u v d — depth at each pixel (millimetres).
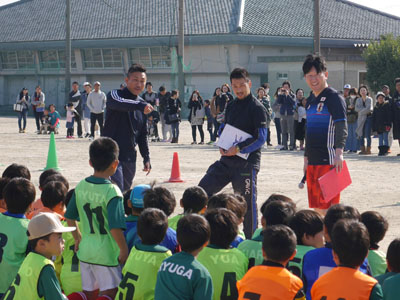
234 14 49344
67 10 40750
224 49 48156
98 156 4953
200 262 4488
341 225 3945
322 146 6449
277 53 49469
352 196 10562
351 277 3871
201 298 4039
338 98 6391
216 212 4594
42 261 4316
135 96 7164
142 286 4438
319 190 6539
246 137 6652
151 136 22453
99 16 56094
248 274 4102
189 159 16109
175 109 21500
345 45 50469
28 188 5062
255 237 5004
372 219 4805
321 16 53156
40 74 57406
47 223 4344
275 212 4934
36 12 60125
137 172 13469
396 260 4148
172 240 5102
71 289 5402
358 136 17969
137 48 52469
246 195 6727
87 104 22125
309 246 4734
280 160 16031
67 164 14633
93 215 4930
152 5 55156
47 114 25703
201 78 49750
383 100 17188
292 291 3992
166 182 12031
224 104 19547
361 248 3850
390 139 17859
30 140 21766
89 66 55219
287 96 18938
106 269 4941
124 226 4887
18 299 4281
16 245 4953
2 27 59250
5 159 15594
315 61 6434
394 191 11086
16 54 58250
